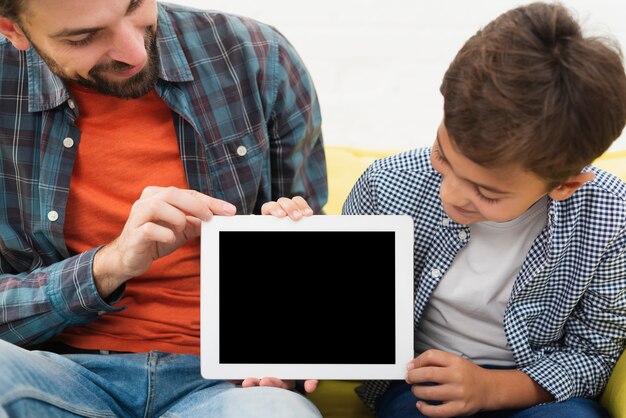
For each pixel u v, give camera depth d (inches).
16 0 42.3
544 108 37.3
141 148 48.9
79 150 48.4
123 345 48.2
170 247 47.1
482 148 37.7
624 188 46.4
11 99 48.4
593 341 46.9
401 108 86.6
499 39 38.8
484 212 40.6
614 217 44.9
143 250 44.6
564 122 37.6
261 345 44.5
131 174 49.1
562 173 39.4
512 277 47.3
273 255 44.7
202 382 47.6
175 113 49.4
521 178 38.9
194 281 49.4
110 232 49.0
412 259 44.6
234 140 50.9
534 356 46.8
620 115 39.4
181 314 48.8
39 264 49.3
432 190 48.0
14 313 46.6
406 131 85.3
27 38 45.4
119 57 44.4
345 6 88.2
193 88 50.1
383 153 71.3
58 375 43.1
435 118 86.0
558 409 43.9
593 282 46.2
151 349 48.2
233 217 44.7
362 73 88.0
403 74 87.7
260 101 51.6
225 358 44.4
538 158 37.9
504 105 37.5
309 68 88.0
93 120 48.6
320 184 56.7
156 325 48.2
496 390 44.4
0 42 48.9
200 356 45.9
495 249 47.2
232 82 51.1
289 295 44.6
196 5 88.2
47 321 46.8
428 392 43.8
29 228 48.7
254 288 44.6
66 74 45.9
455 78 39.6
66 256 49.1
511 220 46.5
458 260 47.7
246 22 53.1
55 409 41.7
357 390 52.0
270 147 53.5
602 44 39.0
